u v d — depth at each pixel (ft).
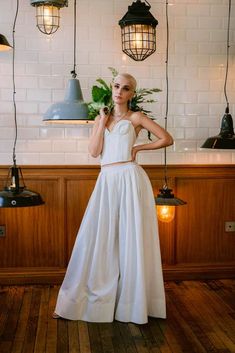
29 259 13.16
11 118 12.84
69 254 13.25
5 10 12.53
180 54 13.17
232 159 13.61
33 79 12.81
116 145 10.27
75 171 13.01
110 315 10.44
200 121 13.43
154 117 13.29
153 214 10.52
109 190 10.29
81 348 9.29
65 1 11.69
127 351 9.18
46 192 13.03
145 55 12.26
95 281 10.46
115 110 10.53
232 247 13.80
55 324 10.38
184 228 13.57
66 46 12.81
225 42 13.29
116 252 10.50
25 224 13.07
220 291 12.67
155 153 13.30
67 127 13.01
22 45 12.69
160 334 9.93
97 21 12.83
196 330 10.12
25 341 9.56
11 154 12.90
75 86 10.77
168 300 11.96
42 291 12.60
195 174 13.39
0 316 10.83
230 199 13.65
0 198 10.36
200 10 13.11
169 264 13.60
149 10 12.94
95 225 10.46
